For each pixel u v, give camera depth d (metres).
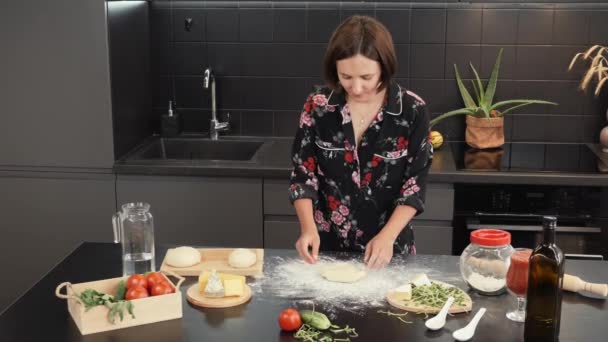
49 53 3.62
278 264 2.42
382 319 2.05
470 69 4.04
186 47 4.14
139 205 2.36
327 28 4.04
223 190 3.66
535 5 3.93
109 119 3.65
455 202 3.59
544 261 1.88
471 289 2.24
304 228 2.50
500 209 3.58
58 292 2.08
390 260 2.46
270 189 3.64
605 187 3.52
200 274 2.32
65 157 3.72
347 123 2.58
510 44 3.99
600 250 3.57
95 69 3.61
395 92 2.56
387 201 2.69
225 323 2.04
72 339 1.95
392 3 3.97
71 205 3.76
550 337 1.91
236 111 4.20
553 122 4.06
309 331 1.97
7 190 3.78
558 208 3.56
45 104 3.67
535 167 3.62
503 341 1.93
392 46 2.32
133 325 2.03
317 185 2.68
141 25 4.02
